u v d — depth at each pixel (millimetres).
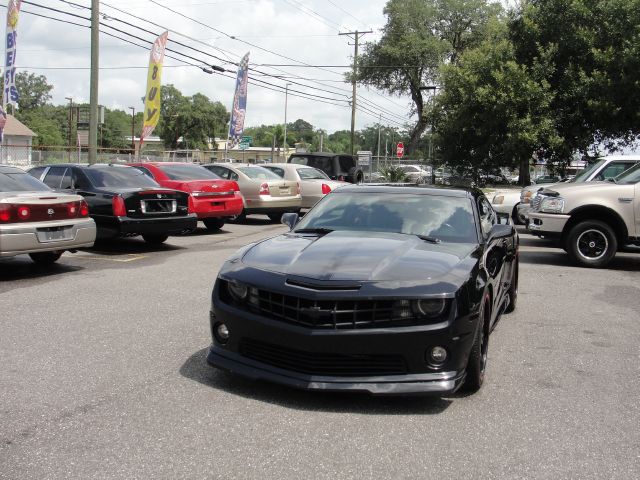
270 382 3977
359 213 5426
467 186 6137
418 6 47344
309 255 4371
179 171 13734
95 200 10531
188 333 5598
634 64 18188
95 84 21375
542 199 10430
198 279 8258
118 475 3014
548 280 8922
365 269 4070
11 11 20000
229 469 3096
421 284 3895
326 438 3479
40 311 6371
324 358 3867
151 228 10633
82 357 4871
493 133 21406
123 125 123062
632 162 12000
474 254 4609
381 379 3822
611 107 18750
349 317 3830
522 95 20094
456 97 22453
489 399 4176
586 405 4098
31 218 7895
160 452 3264
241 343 4137
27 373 4480
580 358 5176
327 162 23203
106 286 7715
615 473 3154
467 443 3469
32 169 11633
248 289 4102
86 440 3393
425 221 5238
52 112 113688
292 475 3047
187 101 105375
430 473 3111
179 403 3945
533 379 4617
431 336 3789
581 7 19844
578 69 20062
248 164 17266
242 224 16453
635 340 5762
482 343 4469
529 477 3096
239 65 28250
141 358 4867
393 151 119562
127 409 3836
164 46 23125
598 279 9039
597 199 9930
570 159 21297
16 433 3473
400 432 3592
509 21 22125
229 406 3912
